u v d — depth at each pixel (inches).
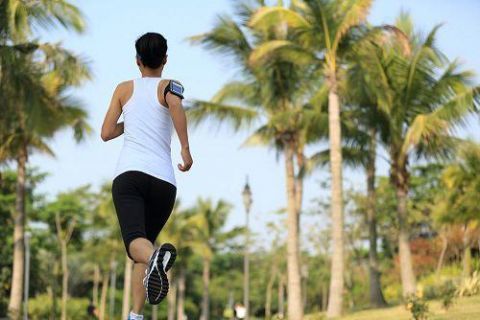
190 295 4050.2
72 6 917.8
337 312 1024.2
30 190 2556.6
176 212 2534.5
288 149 1201.4
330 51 1031.0
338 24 1003.9
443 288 1114.1
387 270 2471.7
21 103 1006.4
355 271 2566.4
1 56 929.5
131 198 157.9
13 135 1216.8
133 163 159.5
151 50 167.6
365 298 2338.8
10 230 2573.8
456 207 1562.5
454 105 1051.9
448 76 1135.6
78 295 3582.7
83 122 1227.2
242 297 4229.8
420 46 1113.4
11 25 900.6
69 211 2645.2
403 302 1126.4
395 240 2325.3
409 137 1070.4
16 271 1213.7
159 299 149.6
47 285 2928.2
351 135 1230.9
